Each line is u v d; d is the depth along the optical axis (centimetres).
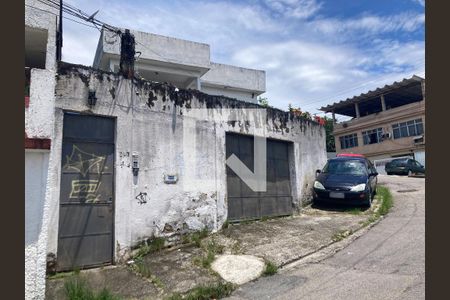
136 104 790
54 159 661
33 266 489
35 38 738
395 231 858
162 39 1447
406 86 3038
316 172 1327
